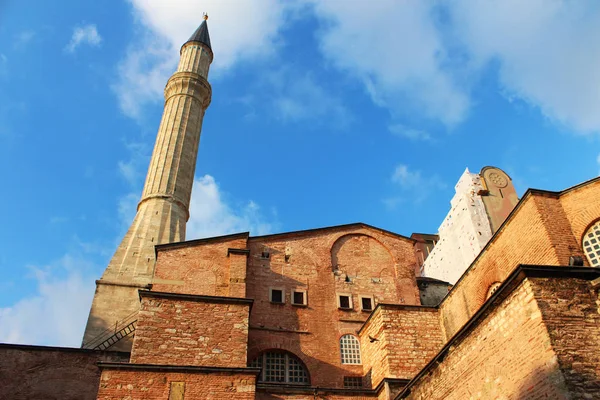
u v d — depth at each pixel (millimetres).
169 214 45969
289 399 22750
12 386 24016
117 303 37438
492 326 16188
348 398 23266
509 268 23391
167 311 23312
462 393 17203
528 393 14133
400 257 32406
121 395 20219
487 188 48281
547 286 14883
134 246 42750
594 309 14719
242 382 21453
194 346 22656
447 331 25656
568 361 13453
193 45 59750
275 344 27016
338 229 32562
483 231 45750
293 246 30922
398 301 30531
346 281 30594
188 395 20734
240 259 28312
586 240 21688
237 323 23703
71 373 24891
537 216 22188
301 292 29344
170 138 51094
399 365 24078
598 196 21938
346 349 27859
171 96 55125
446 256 50062
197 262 28188
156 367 21031
